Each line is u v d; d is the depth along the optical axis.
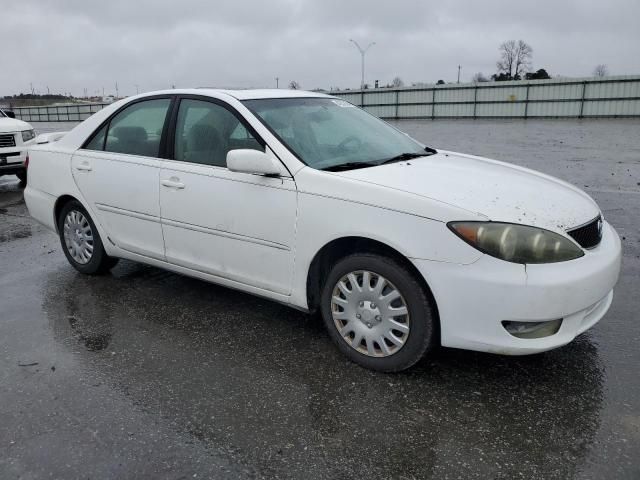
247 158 3.26
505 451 2.48
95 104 50.31
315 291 3.46
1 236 6.59
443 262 2.82
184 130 3.95
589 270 2.85
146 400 2.94
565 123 29.72
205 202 3.72
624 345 3.43
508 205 2.91
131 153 4.27
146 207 4.13
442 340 2.93
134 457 2.48
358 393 2.97
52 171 4.85
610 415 2.73
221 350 3.49
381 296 3.09
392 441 2.57
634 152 14.00
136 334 3.74
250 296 4.39
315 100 4.22
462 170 3.49
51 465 2.44
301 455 2.48
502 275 2.73
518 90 35.78
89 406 2.89
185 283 4.71
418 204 2.88
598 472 2.34
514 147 16.11
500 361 3.27
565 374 3.11
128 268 5.14
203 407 2.87
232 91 3.98
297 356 3.40
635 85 32.16
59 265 5.33
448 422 2.70
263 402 2.90
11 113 11.73
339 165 3.40
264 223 3.44
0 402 2.95
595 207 3.35
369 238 3.01
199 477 2.35
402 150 4.01
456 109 38.34
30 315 4.10
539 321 2.77
